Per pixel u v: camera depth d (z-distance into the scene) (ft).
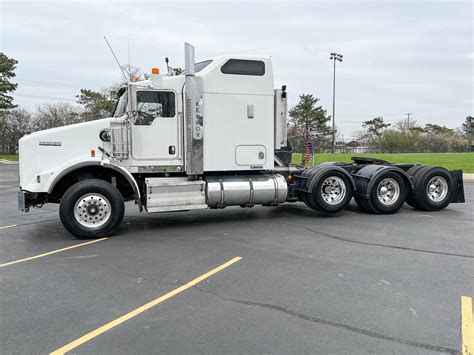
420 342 10.79
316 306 13.20
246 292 14.52
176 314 12.70
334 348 10.50
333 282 15.49
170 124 25.90
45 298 14.25
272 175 29.12
